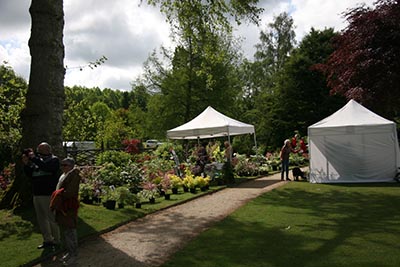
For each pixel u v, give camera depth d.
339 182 13.74
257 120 34.56
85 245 6.55
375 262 5.07
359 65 15.85
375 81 15.87
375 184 12.88
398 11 15.09
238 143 27.69
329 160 14.09
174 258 5.61
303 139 25.81
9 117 15.56
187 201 10.72
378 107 17.16
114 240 6.81
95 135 19.66
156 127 31.44
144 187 11.52
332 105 29.56
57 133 8.95
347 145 13.89
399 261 5.08
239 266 5.14
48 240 6.25
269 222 7.68
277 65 39.59
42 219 6.21
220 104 30.88
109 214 8.50
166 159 18.78
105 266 5.47
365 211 8.45
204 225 7.67
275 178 15.91
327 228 7.03
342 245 5.90
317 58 31.48
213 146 21.34
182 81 30.03
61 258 5.83
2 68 17.83
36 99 8.75
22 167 8.73
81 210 8.57
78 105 18.00
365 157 13.69
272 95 32.81
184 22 13.35
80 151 17.84
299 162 21.42
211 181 14.16
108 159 16.14
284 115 30.89
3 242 6.49
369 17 15.47
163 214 8.99
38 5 8.81
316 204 9.57
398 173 13.12
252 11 12.75
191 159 18.62
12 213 8.09
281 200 10.33
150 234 7.14
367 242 6.01
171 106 31.02
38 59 8.81
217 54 14.49
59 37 9.10
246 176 16.66
